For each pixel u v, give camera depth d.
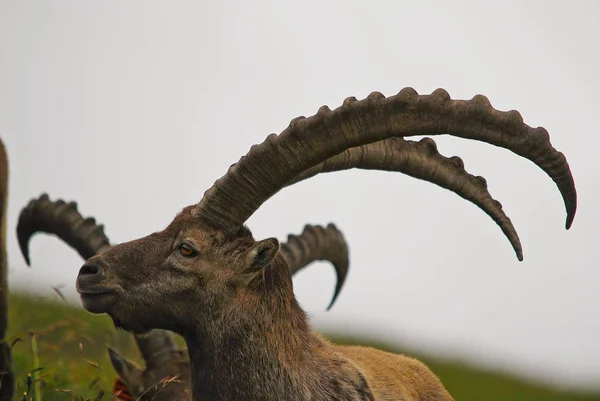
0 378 28.61
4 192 30.16
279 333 22.95
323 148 22.44
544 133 21.00
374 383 25.58
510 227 23.25
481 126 21.36
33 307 40.44
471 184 23.66
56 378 32.62
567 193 21.19
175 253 22.95
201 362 23.05
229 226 23.03
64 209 29.80
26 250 30.30
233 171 22.81
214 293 22.81
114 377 34.78
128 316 22.98
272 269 23.19
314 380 23.17
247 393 22.67
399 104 21.81
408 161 24.16
